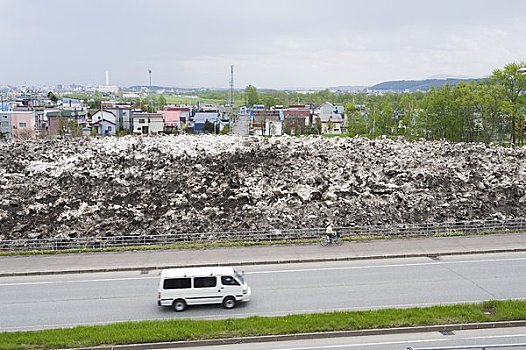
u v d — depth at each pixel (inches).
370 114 3663.9
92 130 3909.9
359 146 1984.5
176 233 1393.9
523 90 2512.3
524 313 879.1
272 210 1496.1
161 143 1991.9
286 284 1045.2
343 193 1582.2
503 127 2620.6
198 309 934.4
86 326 849.5
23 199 1555.1
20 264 1164.5
